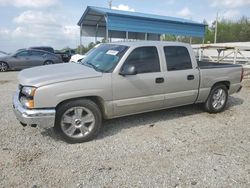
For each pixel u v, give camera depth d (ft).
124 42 17.65
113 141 14.98
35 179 10.98
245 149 14.32
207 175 11.55
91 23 69.82
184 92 18.29
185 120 18.97
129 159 12.87
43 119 13.41
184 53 18.34
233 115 20.56
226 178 11.35
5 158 12.69
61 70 15.21
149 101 16.70
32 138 15.11
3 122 17.62
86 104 14.48
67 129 14.40
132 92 15.83
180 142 15.02
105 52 17.08
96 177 11.23
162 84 16.97
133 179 11.13
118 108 15.58
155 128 17.19
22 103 14.01
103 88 14.70
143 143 14.78
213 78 19.70
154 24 60.49
